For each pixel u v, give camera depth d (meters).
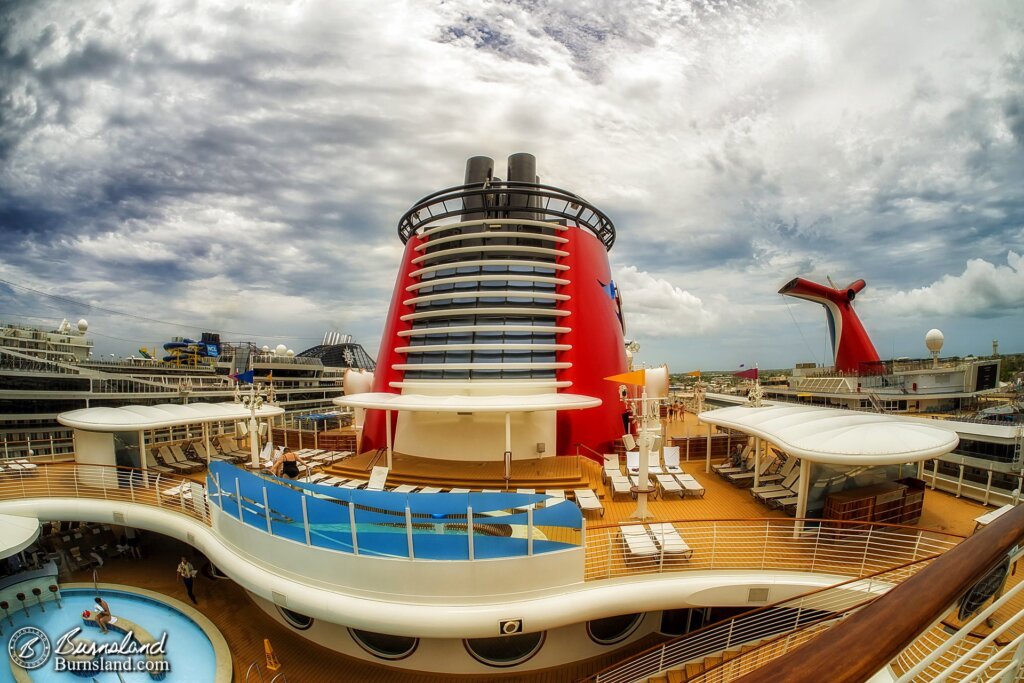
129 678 13.88
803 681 1.26
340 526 12.48
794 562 12.84
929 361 36.56
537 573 12.02
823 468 14.73
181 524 16.91
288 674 14.07
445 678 13.88
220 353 88.12
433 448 21.73
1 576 18.28
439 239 23.91
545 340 22.44
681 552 12.68
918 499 15.49
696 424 31.06
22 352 44.56
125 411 21.73
